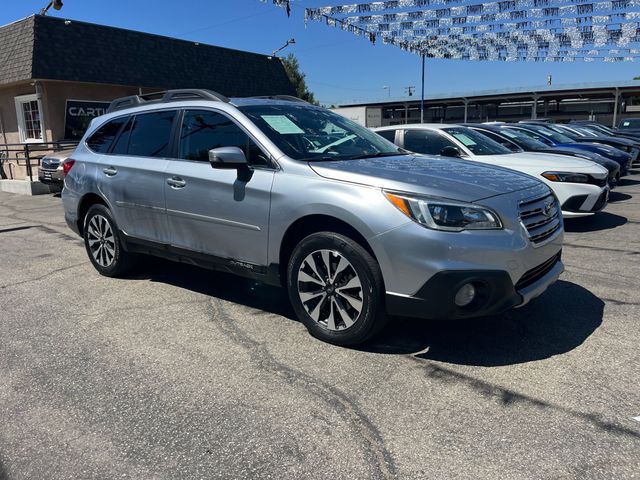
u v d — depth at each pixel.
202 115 4.54
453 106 51.56
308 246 3.69
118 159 5.18
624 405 2.90
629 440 2.59
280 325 4.17
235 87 20.39
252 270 4.11
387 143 4.97
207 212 4.28
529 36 16.59
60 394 3.21
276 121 4.32
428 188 3.35
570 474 2.37
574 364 3.37
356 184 3.52
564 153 9.45
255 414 2.93
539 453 2.52
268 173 3.91
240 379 3.32
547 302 4.46
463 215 3.24
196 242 4.46
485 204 3.30
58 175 12.17
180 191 4.46
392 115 55.44
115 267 5.46
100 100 17.05
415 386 3.17
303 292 3.81
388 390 3.13
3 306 4.81
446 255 3.20
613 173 9.66
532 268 3.47
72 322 4.37
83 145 5.78
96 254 5.66
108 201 5.23
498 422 2.78
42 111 15.94
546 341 3.72
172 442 2.71
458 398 3.03
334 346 3.75
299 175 3.77
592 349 3.57
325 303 3.75
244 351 3.71
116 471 2.50
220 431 2.78
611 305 4.37
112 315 4.50
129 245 5.19
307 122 4.57
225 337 3.97
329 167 3.73
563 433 2.67
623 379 3.17
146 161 4.86
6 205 11.91
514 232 3.34
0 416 3.00
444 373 3.32
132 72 17.14
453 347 3.68
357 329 3.56
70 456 2.62
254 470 2.47
